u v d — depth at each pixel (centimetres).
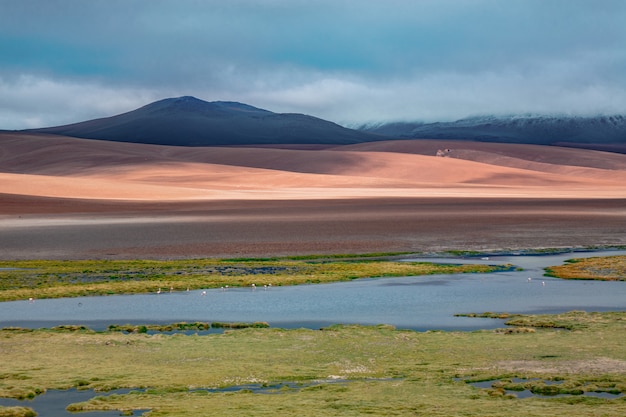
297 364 3141
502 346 3412
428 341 3541
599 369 2966
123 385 2841
